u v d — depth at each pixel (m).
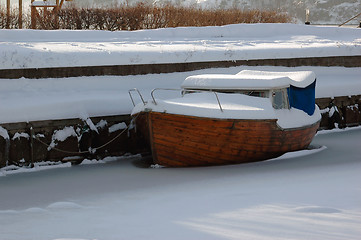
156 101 14.80
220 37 27.64
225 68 21.09
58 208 10.32
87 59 18.16
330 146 18.20
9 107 15.46
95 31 24.27
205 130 14.76
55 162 16.02
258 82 15.81
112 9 29.66
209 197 10.80
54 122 15.98
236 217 8.52
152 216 9.02
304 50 23.11
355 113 22.45
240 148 15.32
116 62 18.67
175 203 10.36
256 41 25.78
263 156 15.89
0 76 16.81
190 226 7.98
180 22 30.58
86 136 16.34
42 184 13.75
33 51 17.66
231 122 14.76
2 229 8.20
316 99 21.36
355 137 20.12
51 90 17.36
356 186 11.17
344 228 7.55
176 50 20.41
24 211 10.11
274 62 22.30
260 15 34.22
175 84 19.80
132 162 16.52
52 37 23.09
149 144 15.48
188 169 15.08
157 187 12.94
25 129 15.63
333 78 23.20
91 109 16.72
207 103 15.12
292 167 14.69
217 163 15.49
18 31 22.41
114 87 18.55
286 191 10.89
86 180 14.11
